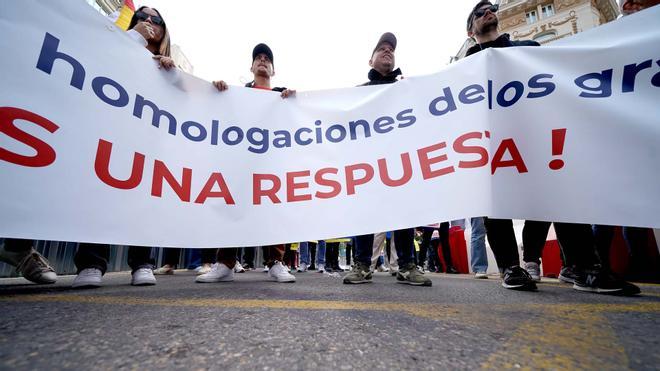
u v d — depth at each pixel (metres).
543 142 1.71
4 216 1.34
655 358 0.72
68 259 3.44
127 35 1.92
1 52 1.45
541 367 0.66
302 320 1.04
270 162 2.11
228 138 2.11
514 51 1.91
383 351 0.74
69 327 0.88
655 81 1.62
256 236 1.95
